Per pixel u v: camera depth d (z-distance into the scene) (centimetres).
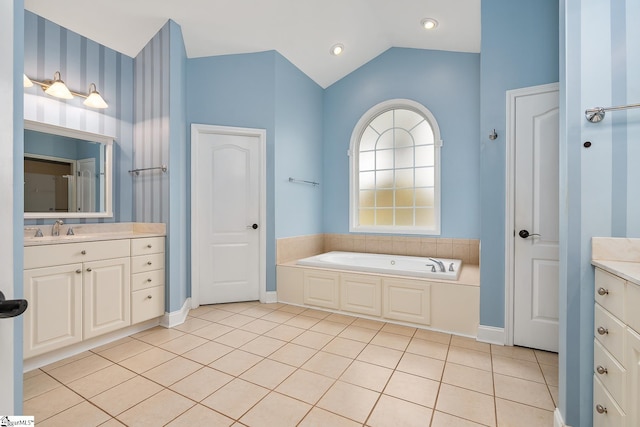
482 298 240
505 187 231
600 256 131
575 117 136
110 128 286
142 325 260
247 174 338
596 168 133
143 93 293
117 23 264
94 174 274
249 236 339
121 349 222
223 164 329
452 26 305
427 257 359
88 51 270
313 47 346
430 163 376
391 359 209
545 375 189
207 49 315
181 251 290
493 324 237
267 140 338
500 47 231
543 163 220
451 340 241
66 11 244
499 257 234
